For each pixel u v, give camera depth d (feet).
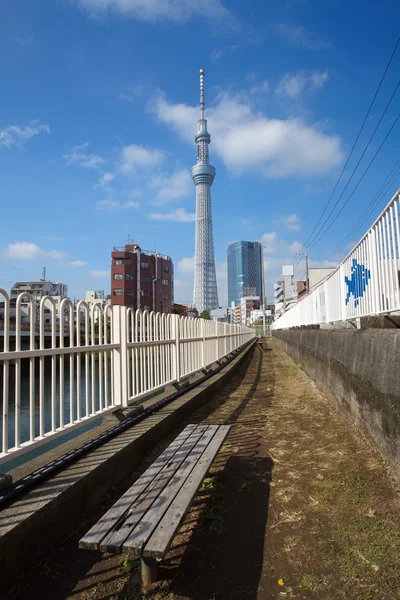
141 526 7.50
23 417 34.24
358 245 17.87
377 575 7.70
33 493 9.29
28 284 229.45
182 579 7.91
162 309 254.68
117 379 16.56
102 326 15.61
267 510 10.62
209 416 21.70
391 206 13.43
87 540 7.02
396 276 13.01
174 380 23.71
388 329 12.76
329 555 8.46
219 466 13.98
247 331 94.94
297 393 27.45
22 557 7.93
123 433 14.65
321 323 29.66
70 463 11.19
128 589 7.66
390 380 11.56
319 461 13.67
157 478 9.98
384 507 10.16
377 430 12.85
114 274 228.84
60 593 7.55
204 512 10.62
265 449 15.52
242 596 7.37
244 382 35.17
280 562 8.35
